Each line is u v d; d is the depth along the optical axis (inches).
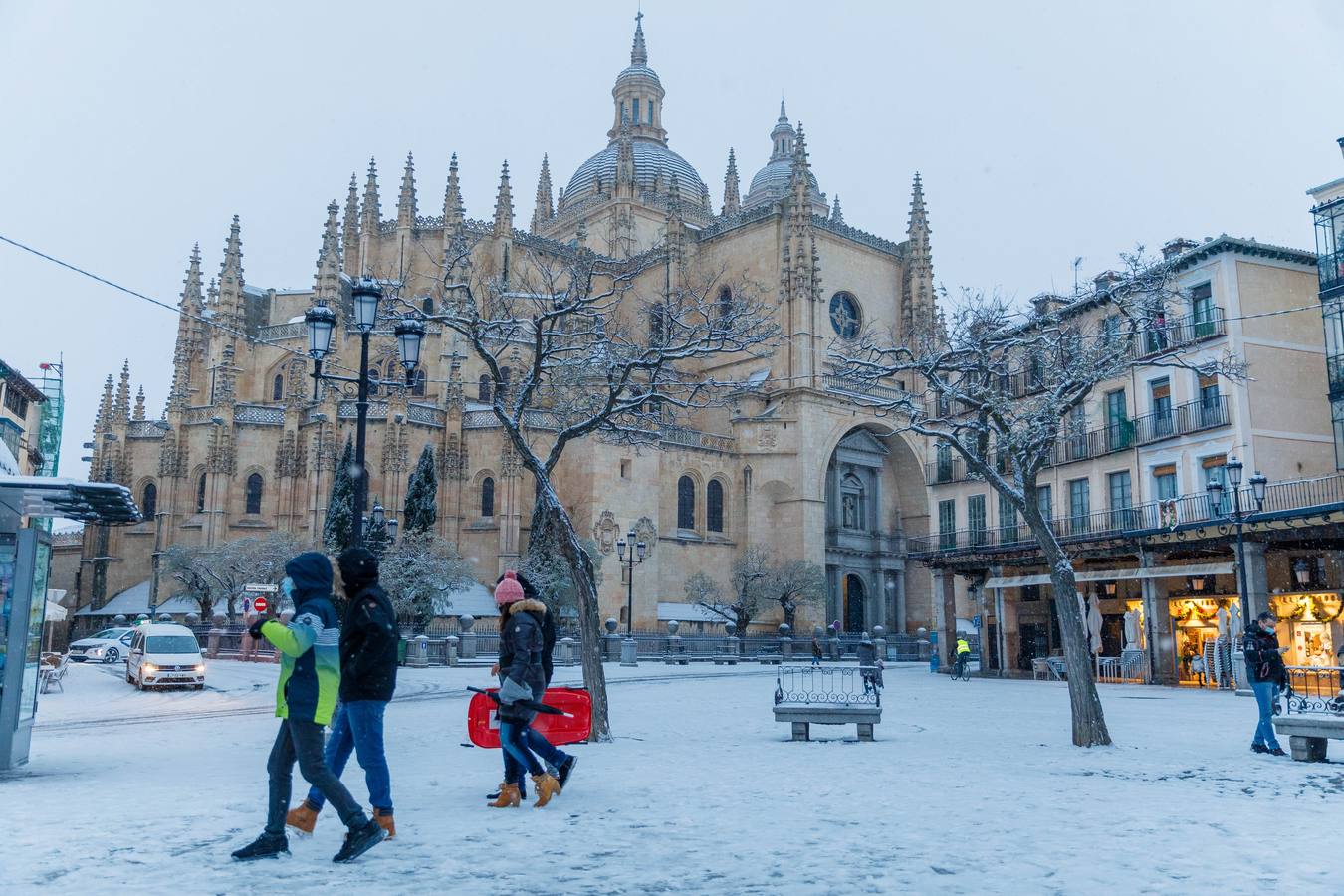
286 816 337.7
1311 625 1412.4
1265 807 431.2
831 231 3294.8
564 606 2456.9
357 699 352.2
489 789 474.9
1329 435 1626.5
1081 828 379.9
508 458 2632.9
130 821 384.2
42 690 1298.0
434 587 2165.4
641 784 492.7
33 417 2327.8
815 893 282.5
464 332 846.5
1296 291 1652.3
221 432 2659.9
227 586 2407.7
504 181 3095.5
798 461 2982.3
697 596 2775.6
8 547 571.5
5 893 276.5
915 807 425.4
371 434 2667.3
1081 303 1459.2
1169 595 1636.3
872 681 1171.9
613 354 944.9
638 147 4224.9
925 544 2485.2
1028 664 2012.8
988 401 809.5
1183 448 1652.3
